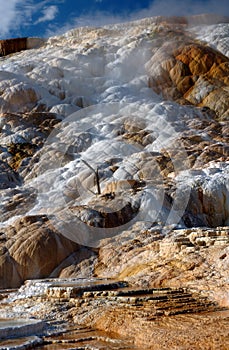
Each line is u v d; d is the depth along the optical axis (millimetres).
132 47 43281
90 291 12797
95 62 41750
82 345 9562
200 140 28062
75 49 44688
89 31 50750
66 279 15195
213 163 24047
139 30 47812
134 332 9930
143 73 41094
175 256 14398
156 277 13594
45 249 17203
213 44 43781
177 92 38656
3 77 37344
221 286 11828
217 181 21922
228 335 8656
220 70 39094
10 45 52188
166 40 43938
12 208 21609
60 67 40625
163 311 10711
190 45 41844
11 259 17125
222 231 14578
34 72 39125
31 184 24156
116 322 10688
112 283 13422
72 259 17281
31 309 12648
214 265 12984
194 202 21219
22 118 33156
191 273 13078
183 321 9922
